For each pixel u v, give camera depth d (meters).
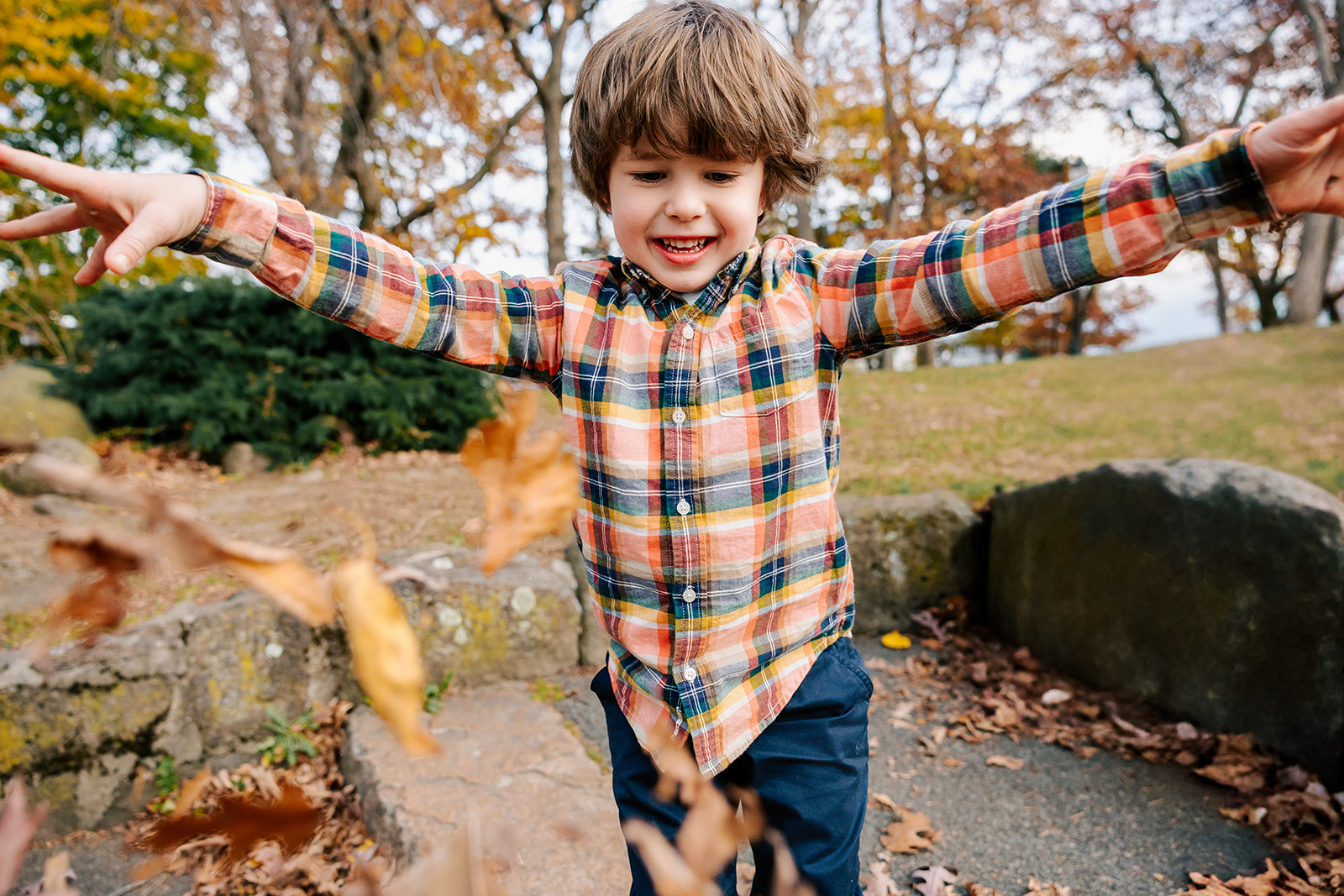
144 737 2.49
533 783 2.36
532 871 1.98
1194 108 16.69
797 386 1.28
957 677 3.17
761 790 1.28
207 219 0.97
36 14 10.94
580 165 1.33
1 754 2.30
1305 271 14.09
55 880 0.67
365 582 0.35
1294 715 2.34
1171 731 2.61
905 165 16.52
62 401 6.35
